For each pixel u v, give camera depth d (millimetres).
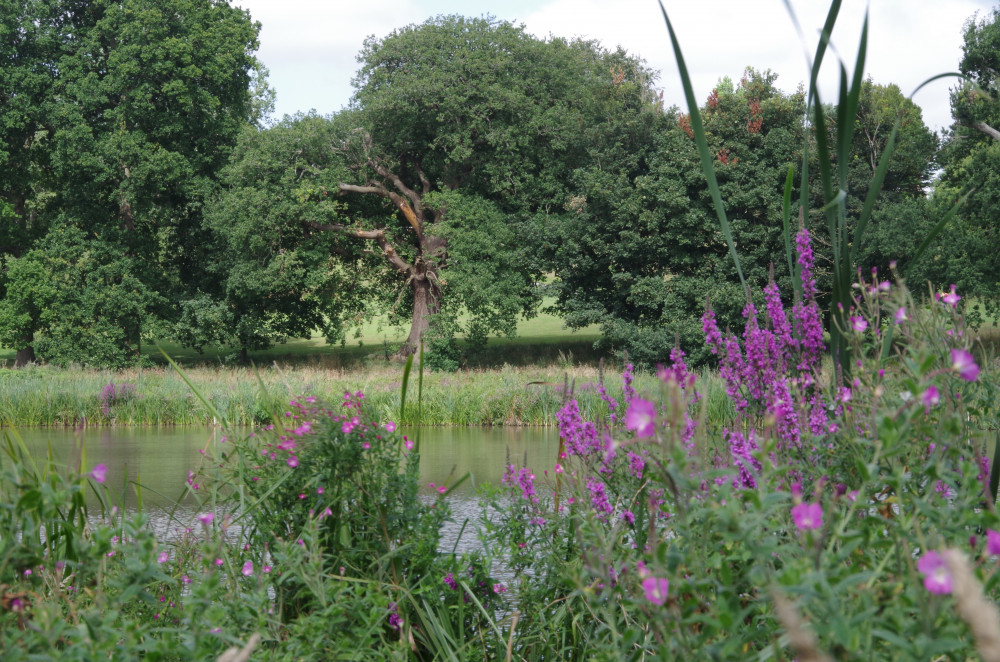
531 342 47812
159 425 22297
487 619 3246
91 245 38875
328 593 2811
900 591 1577
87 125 38000
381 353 42375
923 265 32469
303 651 2521
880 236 32156
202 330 40875
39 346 37906
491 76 37188
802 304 3207
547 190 39438
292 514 3361
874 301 2525
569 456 3223
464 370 38188
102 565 2443
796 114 35219
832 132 32781
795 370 3146
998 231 34625
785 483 2371
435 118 37750
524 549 3459
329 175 37438
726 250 36062
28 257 38500
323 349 50750
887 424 1718
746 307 3215
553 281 39562
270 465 3367
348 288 42531
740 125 35219
